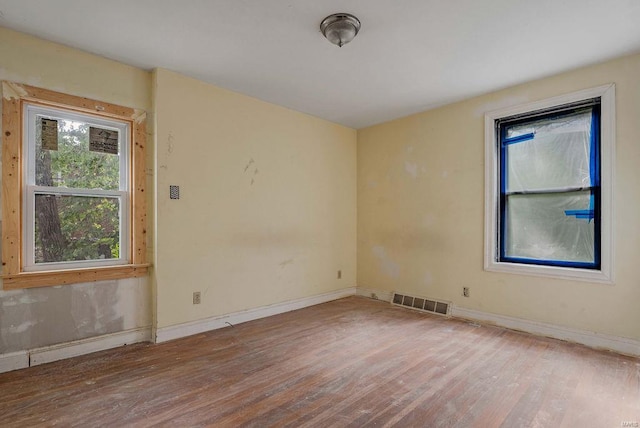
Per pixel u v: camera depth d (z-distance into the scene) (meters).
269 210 3.78
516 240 3.35
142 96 2.95
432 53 2.67
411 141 4.19
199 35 2.42
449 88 3.37
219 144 3.35
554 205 3.12
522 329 3.22
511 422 1.76
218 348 2.78
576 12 2.12
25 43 2.40
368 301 4.44
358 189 4.84
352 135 4.82
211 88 3.29
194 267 3.16
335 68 2.95
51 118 2.57
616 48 2.57
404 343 2.89
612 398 2.00
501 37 2.42
